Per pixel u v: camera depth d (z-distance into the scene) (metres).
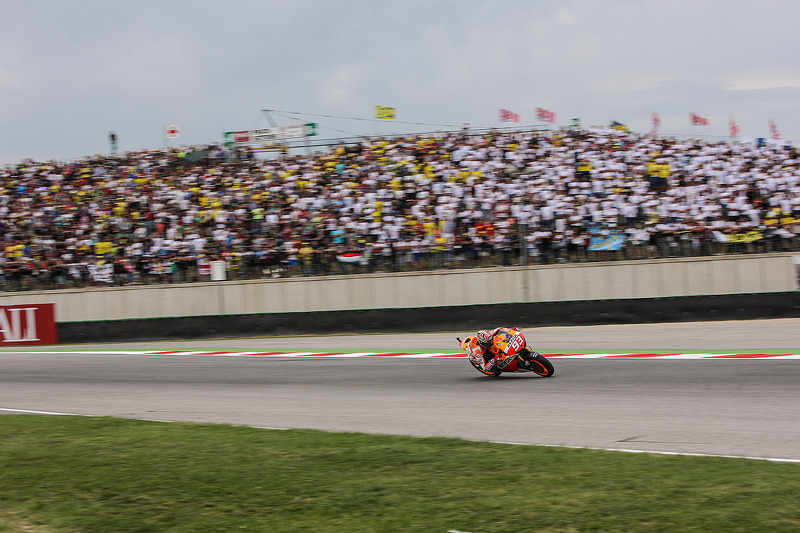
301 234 25.80
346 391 11.53
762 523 4.44
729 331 17.48
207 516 5.23
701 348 14.63
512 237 24.34
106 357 19.00
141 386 13.55
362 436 7.78
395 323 22.14
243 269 25.64
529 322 21.31
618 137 30.17
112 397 12.45
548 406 9.31
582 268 23.59
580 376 11.58
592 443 7.30
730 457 6.22
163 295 25.78
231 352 18.53
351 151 31.28
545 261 24.03
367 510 5.16
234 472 6.44
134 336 23.70
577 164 27.77
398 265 24.81
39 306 24.22
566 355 14.57
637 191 25.47
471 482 5.74
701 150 28.28
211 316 23.42
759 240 22.83
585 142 29.78
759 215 23.70
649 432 7.63
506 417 8.78
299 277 25.19
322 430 8.39
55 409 11.55
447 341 18.56
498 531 4.58
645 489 5.30
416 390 11.20
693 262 23.06
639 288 23.36
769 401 8.89
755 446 6.83
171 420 9.97
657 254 23.50
